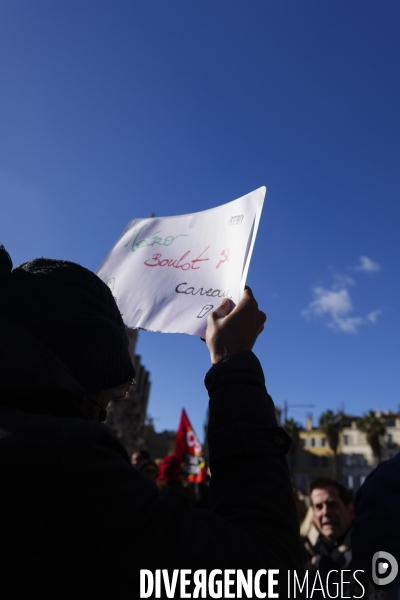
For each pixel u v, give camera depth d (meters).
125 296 1.90
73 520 0.80
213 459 1.10
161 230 2.01
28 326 1.10
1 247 1.15
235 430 1.10
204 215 1.90
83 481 0.81
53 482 0.81
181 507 0.91
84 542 0.80
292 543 1.00
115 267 2.04
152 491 0.89
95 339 1.14
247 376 1.20
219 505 1.05
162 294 1.80
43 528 0.80
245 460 1.07
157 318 1.74
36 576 0.79
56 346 1.11
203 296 1.68
